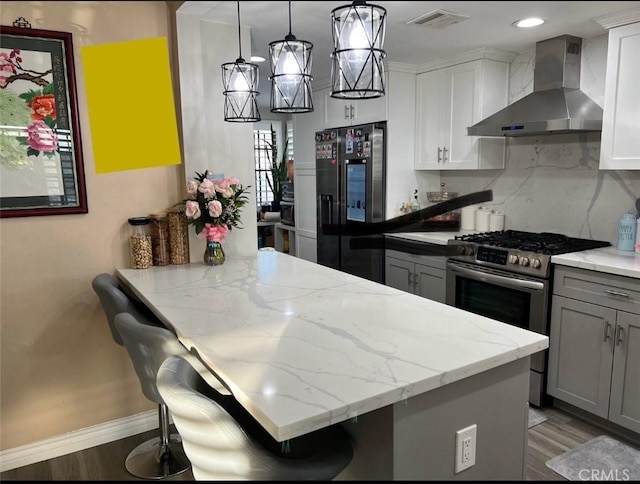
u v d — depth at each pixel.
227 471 1.14
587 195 3.13
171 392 1.16
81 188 2.34
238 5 2.33
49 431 2.40
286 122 6.95
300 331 1.56
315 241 4.87
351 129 4.09
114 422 2.55
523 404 1.50
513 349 1.39
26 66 2.14
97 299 2.45
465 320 1.67
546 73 3.12
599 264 2.44
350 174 4.15
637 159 2.54
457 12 2.53
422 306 1.83
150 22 2.43
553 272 2.68
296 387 1.16
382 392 1.13
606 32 2.92
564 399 2.70
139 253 2.46
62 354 2.39
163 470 2.23
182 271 2.44
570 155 3.21
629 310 2.34
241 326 1.61
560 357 2.70
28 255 2.27
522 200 3.57
